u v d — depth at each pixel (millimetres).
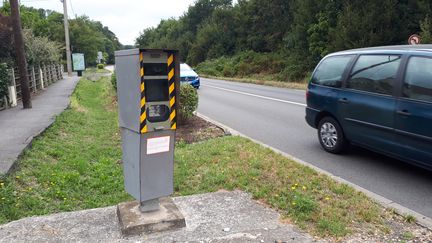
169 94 3881
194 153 6812
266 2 43094
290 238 3770
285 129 9562
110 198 5113
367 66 6301
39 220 4156
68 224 4066
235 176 5473
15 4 12969
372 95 6031
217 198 4738
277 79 30797
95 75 37000
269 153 6668
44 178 5727
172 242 3727
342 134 6785
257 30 45344
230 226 4016
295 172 5598
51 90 20844
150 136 3879
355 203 4508
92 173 6176
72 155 7250
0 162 6129
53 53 26469
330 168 6203
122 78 4000
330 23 27891
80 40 69250
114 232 3904
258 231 3908
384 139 5805
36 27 51031
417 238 3799
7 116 11406
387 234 3869
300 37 31234
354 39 23797
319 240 3738
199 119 10766
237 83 28078
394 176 5793
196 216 4246
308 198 4547
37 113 11938
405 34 23453
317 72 7527
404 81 5520
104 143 8539
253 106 14016
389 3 23578
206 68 46438
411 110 5316
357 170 6090
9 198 4895
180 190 5152
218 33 54719
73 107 13562
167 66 3840
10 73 14523
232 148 7004
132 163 4039
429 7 22078
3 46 16344
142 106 3762
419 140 5223
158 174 4023
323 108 7129
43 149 7406
